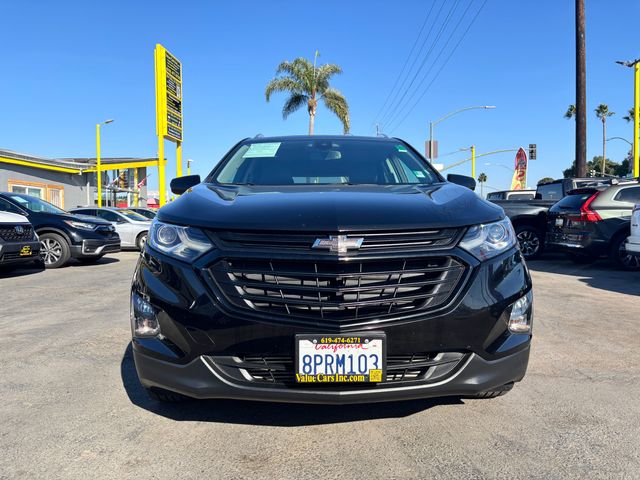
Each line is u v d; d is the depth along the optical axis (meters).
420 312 2.27
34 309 5.72
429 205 2.56
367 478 2.20
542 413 2.86
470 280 2.33
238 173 3.58
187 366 2.31
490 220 2.52
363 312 2.26
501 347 2.39
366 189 2.99
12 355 3.93
